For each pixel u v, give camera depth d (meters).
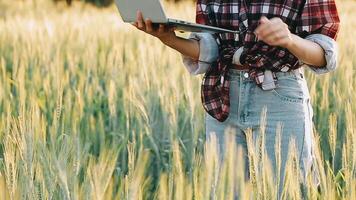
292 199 3.35
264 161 3.31
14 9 29.33
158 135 6.43
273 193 3.26
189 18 18.30
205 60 4.16
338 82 7.32
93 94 8.05
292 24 3.94
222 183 3.20
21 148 3.63
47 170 3.59
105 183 3.33
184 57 4.33
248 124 4.05
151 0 3.81
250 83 4.03
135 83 6.62
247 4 4.00
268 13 3.94
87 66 9.23
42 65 9.70
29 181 3.52
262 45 3.95
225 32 3.88
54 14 25.89
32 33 12.13
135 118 6.66
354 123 4.06
